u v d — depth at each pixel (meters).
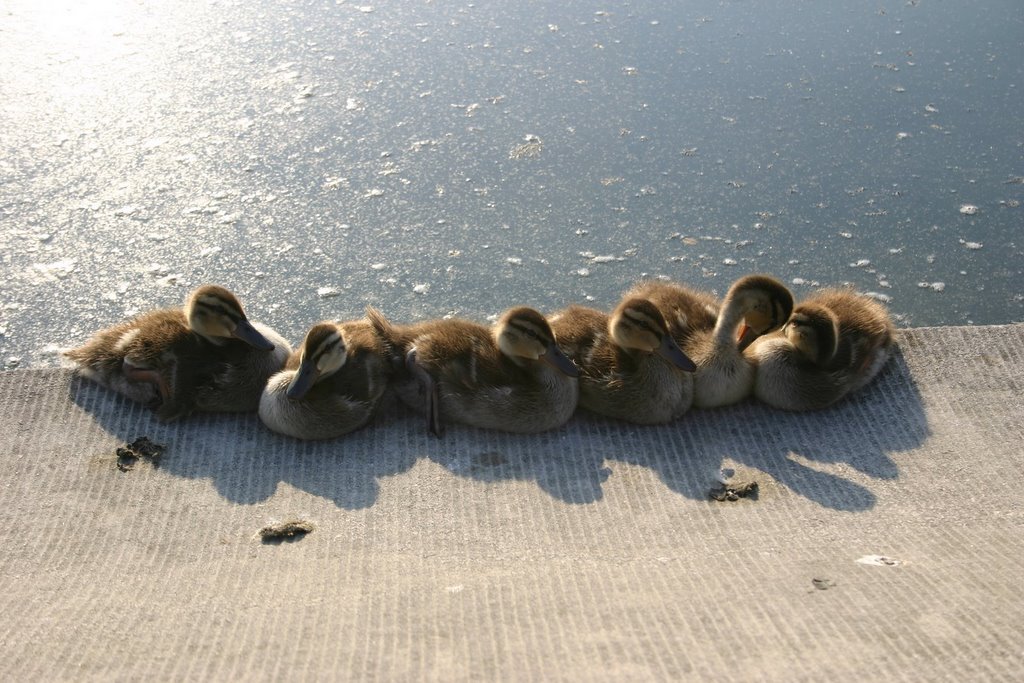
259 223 2.29
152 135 2.44
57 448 1.88
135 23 2.72
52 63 2.59
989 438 1.89
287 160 2.40
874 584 1.65
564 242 2.27
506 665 1.56
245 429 1.91
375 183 2.36
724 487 1.84
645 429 1.92
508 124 2.47
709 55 2.63
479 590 1.68
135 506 1.82
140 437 1.89
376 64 2.61
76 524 1.79
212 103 2.51
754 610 1.62
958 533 1.76
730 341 1.92
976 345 1.99
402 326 2.01
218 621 1.64
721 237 2.27
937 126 2.45
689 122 2.47
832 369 1.92
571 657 1.57
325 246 2.26
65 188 2.33
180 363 1.92
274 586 1.70
